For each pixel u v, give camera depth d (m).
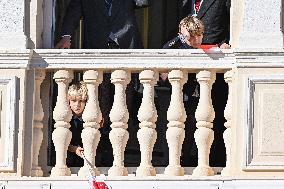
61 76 32.50
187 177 31.67
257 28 32.41
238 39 32.34
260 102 32.00
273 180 31.62
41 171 32.50
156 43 39.06
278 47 32.19
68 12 33.59
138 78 33.91
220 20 33.59
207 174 32.12
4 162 32.16
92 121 32.34
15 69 32.34
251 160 31.91
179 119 32.28
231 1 32.69
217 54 32.25
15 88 32.31
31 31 32.78
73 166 33.31
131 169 32.78
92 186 31.58
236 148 31.95
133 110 34.22
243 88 32.06
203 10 33.56
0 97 32.31
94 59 32.41
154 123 32.34
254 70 32.09
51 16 33.28
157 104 34.53
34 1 32.78
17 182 31.91
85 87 32.50
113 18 33.78
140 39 34.28
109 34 33.72
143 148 32.25
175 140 32.22
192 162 33.78
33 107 32.41
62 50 32.41
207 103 32.34
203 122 32.28
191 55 32.28
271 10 32.41
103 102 33.78
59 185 31.84
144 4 34.06
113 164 32.44
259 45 32.25
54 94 33.78
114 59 32.38
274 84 32.06
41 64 32.47
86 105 32.41
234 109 32.09
